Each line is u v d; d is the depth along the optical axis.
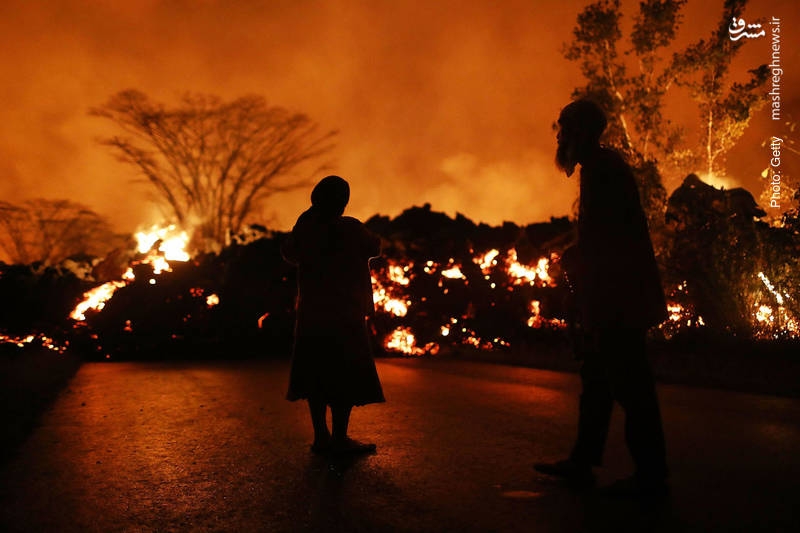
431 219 12.16
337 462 4.04
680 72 9.98
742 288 7.81
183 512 3.20
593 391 3.55
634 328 3.31
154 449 4.40
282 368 8.82
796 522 2.95
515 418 5.29
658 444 3.31
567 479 3.59
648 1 9.89
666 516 3.04
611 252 3.36
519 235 10.43
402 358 9.84
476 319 10.16
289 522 3.05
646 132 10.16
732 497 3.29
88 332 10.35
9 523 3.06
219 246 14.66
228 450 4.36
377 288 10.68
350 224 4.46
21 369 7.53
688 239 8.23
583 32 10.02
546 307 9.52
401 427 4.97
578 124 3.57
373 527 2.97
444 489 3.48
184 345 10.60
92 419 5.39
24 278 10.87
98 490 3.54
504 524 2.98
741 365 7.06
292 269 11.12
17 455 4.26
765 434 4.61
